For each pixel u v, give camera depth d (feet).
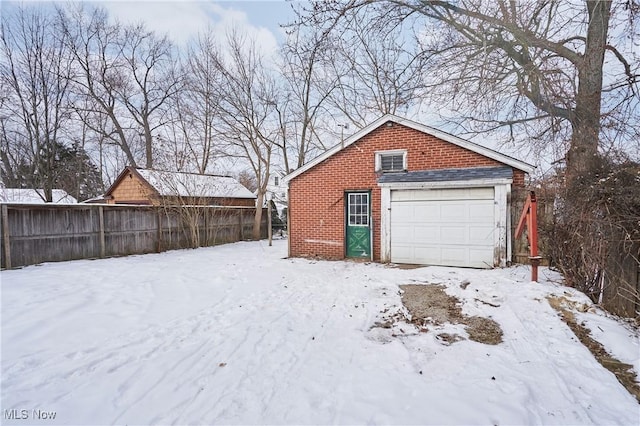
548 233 22.31
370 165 31.48
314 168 33.83
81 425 8.18
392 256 30.30
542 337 12.79
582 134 20.12
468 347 12.22
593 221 15.34
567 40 23.13
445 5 23.56
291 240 35.14
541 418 8.10
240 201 65.31
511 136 28.17
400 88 30.86
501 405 8.47
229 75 57.16
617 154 16.94
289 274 25.99
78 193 77.51
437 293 19.57
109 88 78.07
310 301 18.63
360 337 13.42
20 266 30.01
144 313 16.75
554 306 15.61
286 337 13.52
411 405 8.63
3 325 14.96
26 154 68.64
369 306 17.44
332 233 33.24
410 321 15.20
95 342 13.17
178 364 11.31
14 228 29.60
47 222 32.04
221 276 25.66
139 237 40.22
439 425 7.80
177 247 44.80
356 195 32.50
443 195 28.32
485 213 26.96
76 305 18.02
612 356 11.38
